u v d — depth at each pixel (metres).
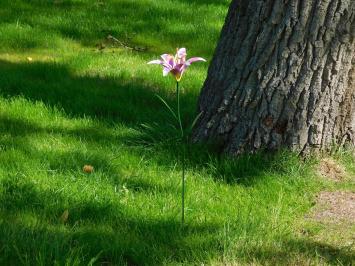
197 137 6.35
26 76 8.45
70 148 6.24
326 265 4.63
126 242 4.70
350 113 6.13
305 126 5.98
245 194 5.64
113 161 6.07
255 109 6.02
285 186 5.76
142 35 10.38
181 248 4.68
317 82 5.91
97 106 7.46
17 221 4.91
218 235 4.83
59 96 7.70
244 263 4.57
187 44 10.22
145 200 5.38
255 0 5.97
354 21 5.86
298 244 4.89
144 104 7.82
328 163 6.07
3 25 10.11
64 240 4.60
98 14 10.99
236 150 6.11
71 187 5.43
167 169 6.00
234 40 6.12
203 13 11.39
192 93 8.18
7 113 6.96
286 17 5.83
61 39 10.02
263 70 5.96
